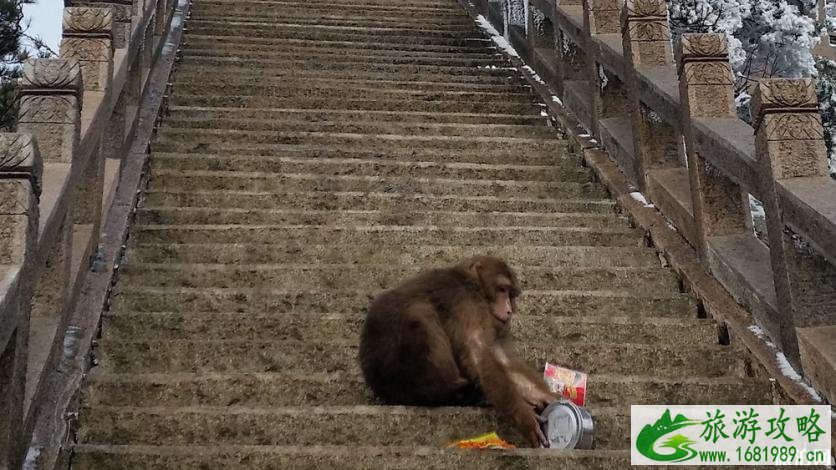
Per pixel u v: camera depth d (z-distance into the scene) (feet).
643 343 12.79
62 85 12.03
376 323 11.13
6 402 9.53
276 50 23.95
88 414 10.68
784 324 12.19
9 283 9.46
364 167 17.04
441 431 10.82
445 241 15.03
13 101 22.77
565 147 19.01
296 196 15.76
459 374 10.82
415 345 10.78
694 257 14.48
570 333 12.80
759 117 12.71
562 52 21.44
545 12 23.36
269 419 10.77
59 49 14.17
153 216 15.01
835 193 11.89
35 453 10.01
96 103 13.52
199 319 12.44
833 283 12.03
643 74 16.38
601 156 18.03
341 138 18.12
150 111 18.20
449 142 18.48
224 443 10.68
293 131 18.40
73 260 12.44
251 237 14.64
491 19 29.17
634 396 11.67
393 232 14.94
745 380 11.89
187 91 19.93
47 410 10.52
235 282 13.53
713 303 13.37
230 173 16.28
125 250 13.91
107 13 14.42
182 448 10.17
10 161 9.96
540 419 10.64
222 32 25.08
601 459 10.27
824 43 41.19
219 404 11.27
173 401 11.23
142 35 17.84
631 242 15.46
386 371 10.94
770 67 37.27
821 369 11.51
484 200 16.24
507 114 20.85
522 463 10.17
